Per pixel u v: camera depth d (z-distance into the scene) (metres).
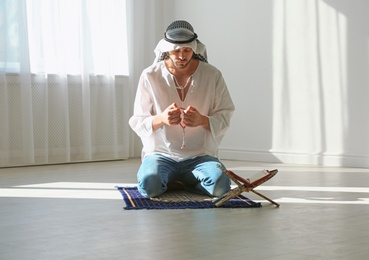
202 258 2.28
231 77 6.61
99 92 6.40
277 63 6.27
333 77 5.91
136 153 6.83
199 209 3.35
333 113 5.93
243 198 3.69
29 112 5.79
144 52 6.84
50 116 6.05
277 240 2.59
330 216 3.17
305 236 2.67
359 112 5.76
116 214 3.21
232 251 2.39
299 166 5.82
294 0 6.14
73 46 6.18
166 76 3.76
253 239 2.61
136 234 2.71
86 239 2.62
